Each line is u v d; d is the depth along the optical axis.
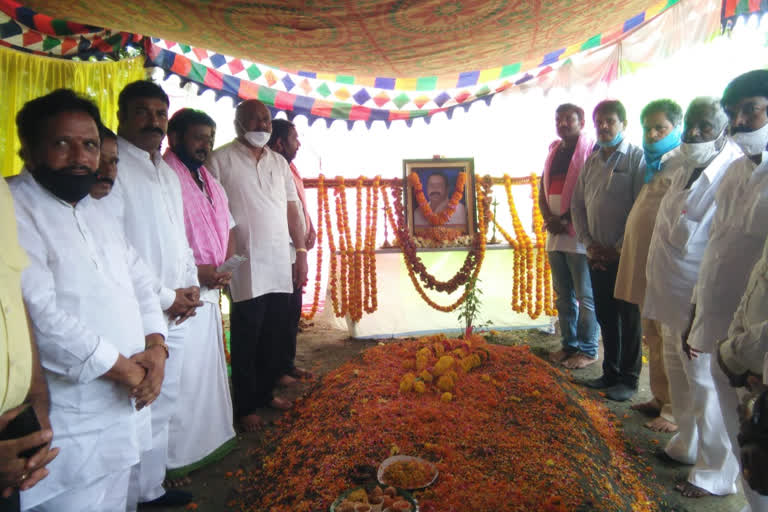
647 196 3.23
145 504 2.52
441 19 3.00
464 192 4.84
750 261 2.03
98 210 1.88
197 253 2.77
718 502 2.48
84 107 1.66
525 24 3.30
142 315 2.05
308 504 2.12
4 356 1.23
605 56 5.26
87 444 1.69
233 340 3.30
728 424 2.13
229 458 2.97
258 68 5.04
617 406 3.59
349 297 4.94
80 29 3.61
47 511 1.66
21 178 1.65
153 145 2.43
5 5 3.20
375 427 2.64
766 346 1.63
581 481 2.19
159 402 2.42
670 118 3.14
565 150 4.28
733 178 2.11
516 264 4.94
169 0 2.62
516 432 2.58
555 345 4.89
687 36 4.55
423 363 3.39
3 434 1.26
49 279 1.58
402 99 5.69
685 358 2.52
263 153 3.40
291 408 3.55
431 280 4.75
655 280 2.73
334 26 3.03
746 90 1.92
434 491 2.04
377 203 4.89
